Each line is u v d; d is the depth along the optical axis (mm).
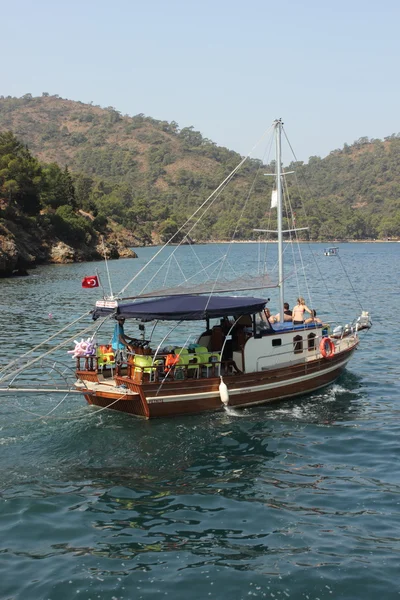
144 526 11406
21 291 56031
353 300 46594
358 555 10320
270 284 20703
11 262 76562
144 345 18297
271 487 13008
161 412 17172
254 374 18328
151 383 16750
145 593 9359
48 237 116562
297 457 14656
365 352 26578
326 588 9438
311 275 75000
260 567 10031
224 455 14789
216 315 17328
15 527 11320
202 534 11086
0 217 106688
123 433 16234
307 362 19656
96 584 9578
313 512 11867
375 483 13141
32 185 117562
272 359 19297
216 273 78250
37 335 31047
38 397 19500
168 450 15078
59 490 12930
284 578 9703
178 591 9414
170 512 11922
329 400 19375
